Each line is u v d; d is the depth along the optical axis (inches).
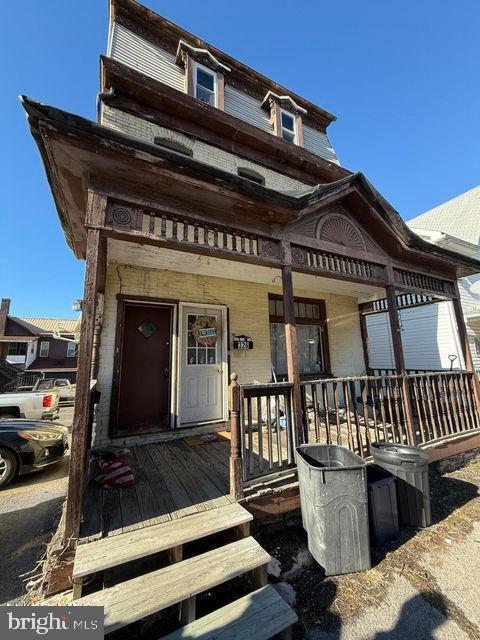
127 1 211.5
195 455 141.7
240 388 102.7
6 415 283.6
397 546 103.3
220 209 115.1
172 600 62.1
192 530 78.0
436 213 492.1
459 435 173.3
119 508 90.4
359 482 93.7
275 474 107.7
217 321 203.9
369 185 148.6
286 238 132.1
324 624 72.0
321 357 260.1
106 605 60.1
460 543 104.7
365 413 139.3
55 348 1009.5
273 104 269.6
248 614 65.7
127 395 170.4
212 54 248.7
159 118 191.3
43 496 148.5
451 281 208.7
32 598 77.0
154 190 101.3
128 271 176.9
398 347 164.2
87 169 90.5
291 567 91.0
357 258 157.6
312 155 256.7
